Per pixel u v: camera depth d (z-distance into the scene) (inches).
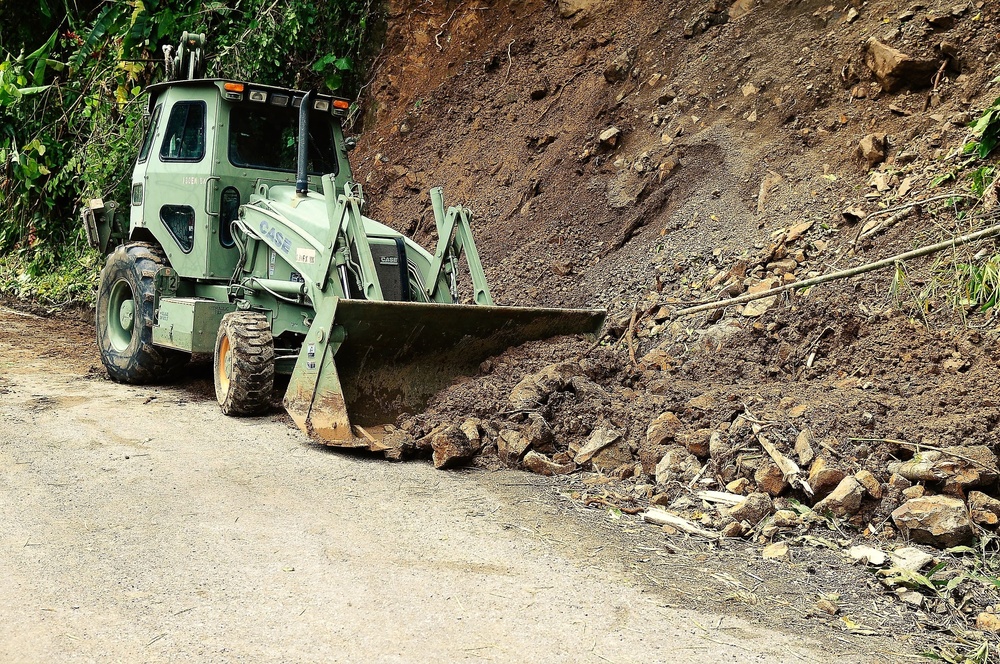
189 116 308.3
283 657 126.4
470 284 384.8
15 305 522.0
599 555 168.4
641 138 398.9
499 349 259.0
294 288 270.7
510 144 446.9
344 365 238.4
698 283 317.1
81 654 125.4
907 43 341.1
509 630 136.7
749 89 380.8
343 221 269.1
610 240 371.2
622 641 134.6
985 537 171.9
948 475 180.2
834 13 380.2
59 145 556.7
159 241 313.1
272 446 233.8
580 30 464.1
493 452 226.2
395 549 166.6
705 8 420.5
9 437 233.1
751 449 206.2
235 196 303.1
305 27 505.4
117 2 505.7
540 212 403.5
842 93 356.2
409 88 506.6
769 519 185.5
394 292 270.8
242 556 160.6
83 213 372.5
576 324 269.1
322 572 154.9
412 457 228.2
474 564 161.0
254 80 498.0
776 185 339.9
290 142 311.7
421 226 446.0
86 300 490.0
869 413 206.7
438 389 251.3
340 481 205.9
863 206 308.2
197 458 219.6
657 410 230.4
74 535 167.9
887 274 277.4
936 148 312.0
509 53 478.9
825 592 156.8
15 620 134.6
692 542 177.9
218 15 520.4
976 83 323.3
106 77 533.3
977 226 273.0
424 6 514.3
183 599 142.9
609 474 216.5
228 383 264.4
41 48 510.3
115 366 317.4
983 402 203.8
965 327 247.8
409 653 128.8
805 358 257.1
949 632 143.9
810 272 294.8
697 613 145.6
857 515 183.9
